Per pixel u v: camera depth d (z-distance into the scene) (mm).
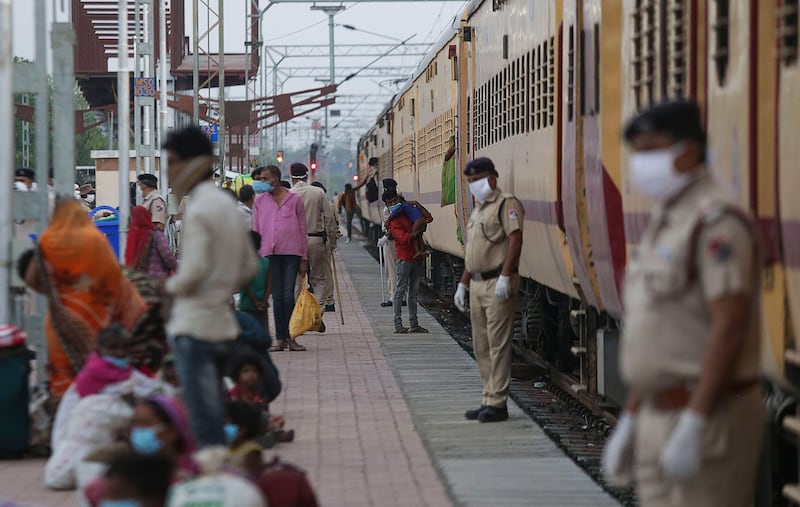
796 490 11633
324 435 19922
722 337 8719
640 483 9672
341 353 30422
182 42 77000
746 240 8797
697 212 8945
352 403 23062
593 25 18984
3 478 16766
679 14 14016
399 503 15188
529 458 18031
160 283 17531
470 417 21312
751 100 11719
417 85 56062
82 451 15789
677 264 9008
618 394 18953
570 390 24812
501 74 29969
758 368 9352
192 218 13508
